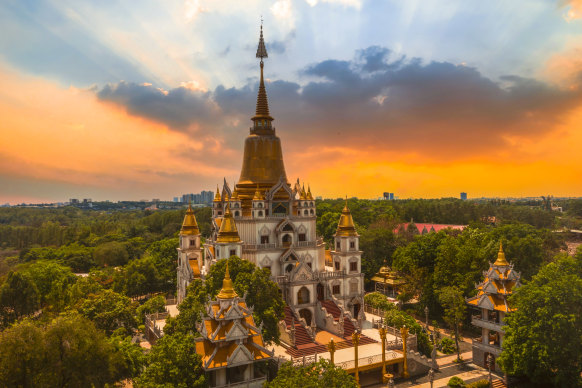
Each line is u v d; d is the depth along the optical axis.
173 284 123.75
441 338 84.38
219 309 52.91
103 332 54.78
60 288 94.56
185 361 48.88
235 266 66.06
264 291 63.69
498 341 69.50
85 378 47.94
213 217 95.62
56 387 46.59
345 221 92.38
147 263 119.69
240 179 96.19
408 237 138.88
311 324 74.56
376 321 82.62
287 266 85.06
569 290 55.56
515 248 92.06
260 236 86.12
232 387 51.34
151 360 51.75
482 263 89.75
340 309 81.50
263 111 98.44
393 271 119.31
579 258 63.53
